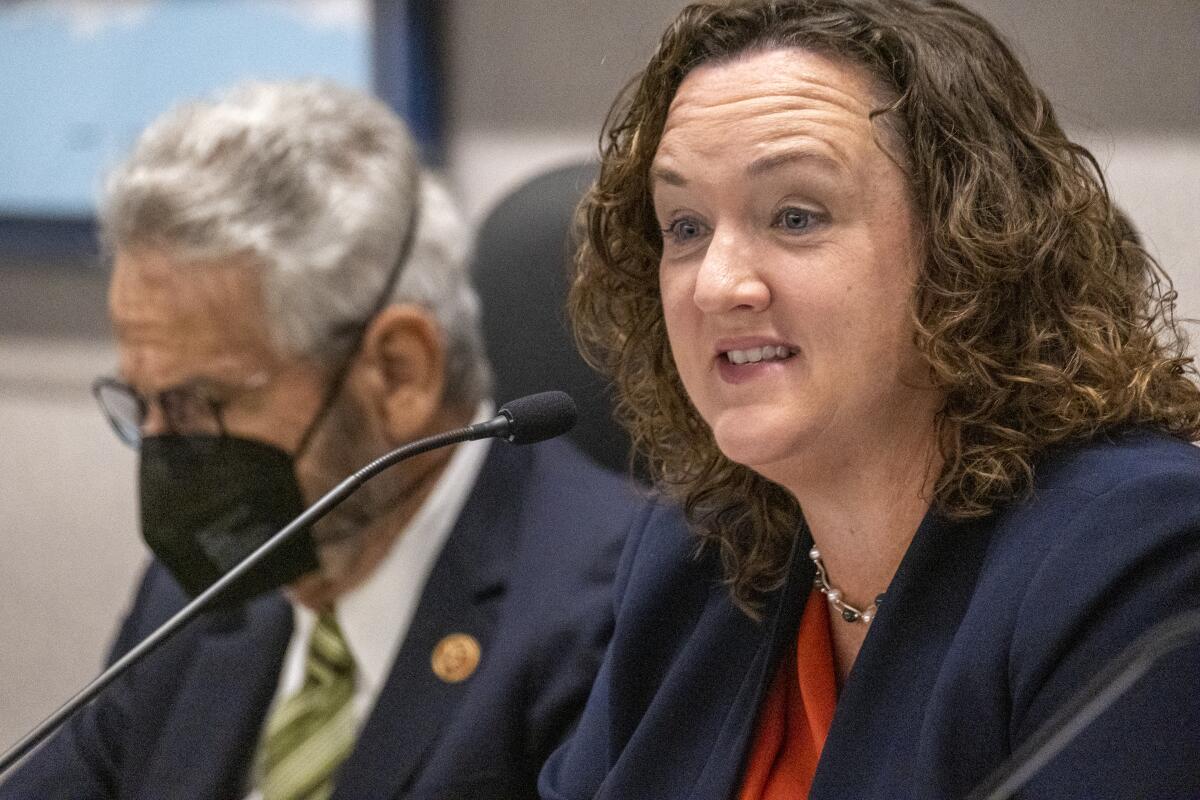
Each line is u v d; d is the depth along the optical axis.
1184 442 4.31
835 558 4.65
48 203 11.51
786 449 4.25
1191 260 8.86
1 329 11.91
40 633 12.24
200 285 6.12
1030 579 3.98
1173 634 3.06
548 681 5.89
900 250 4.21
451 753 5.86
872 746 4.21
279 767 6.29
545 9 10.35
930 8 4.46
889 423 4.34
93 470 11.96
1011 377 4.24
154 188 6.14
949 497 4.28
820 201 4.16
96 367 11.76
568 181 8.19
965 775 3.98
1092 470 4.12
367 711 6.36
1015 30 9.18
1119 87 9.02
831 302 4.15
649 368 5.05
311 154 6.29
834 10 4.32
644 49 5.14
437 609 6.24
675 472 5.14
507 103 10.51
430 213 6.59
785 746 4.69
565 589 6.07
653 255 4.92
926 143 4.22
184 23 11.09
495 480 6.55
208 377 6.16
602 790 4.86
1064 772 3.67
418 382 6.41
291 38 10.84
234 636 6.69
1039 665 3.83
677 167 4.29
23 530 12.17
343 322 6.25
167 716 6.65
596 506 6.39
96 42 11.28
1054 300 4.30
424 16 10.46
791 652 4.79
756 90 4.20
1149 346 4.47
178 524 6.19
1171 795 3.59
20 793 6.87
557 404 4.75
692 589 5.11
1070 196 4.35
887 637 4.28
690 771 4.76
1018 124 4.37
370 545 6.41
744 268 4.19
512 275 8.12
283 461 6.21
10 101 11.45
